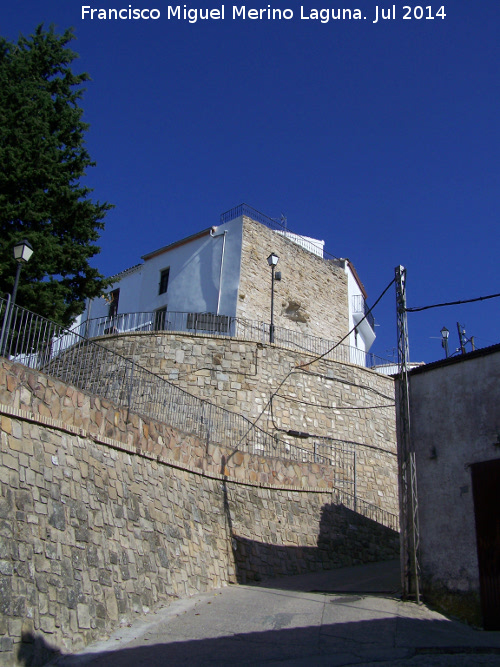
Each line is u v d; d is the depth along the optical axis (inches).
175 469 553.0
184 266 1176.8
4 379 388.5
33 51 770.2
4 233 695.1
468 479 466.9
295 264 1214.9
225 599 492.4
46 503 384.8
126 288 1273.4
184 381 846.5
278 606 468.4
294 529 663.8
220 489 605.3
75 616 373.4
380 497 908.6
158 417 608.1
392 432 979.3
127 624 416.5
